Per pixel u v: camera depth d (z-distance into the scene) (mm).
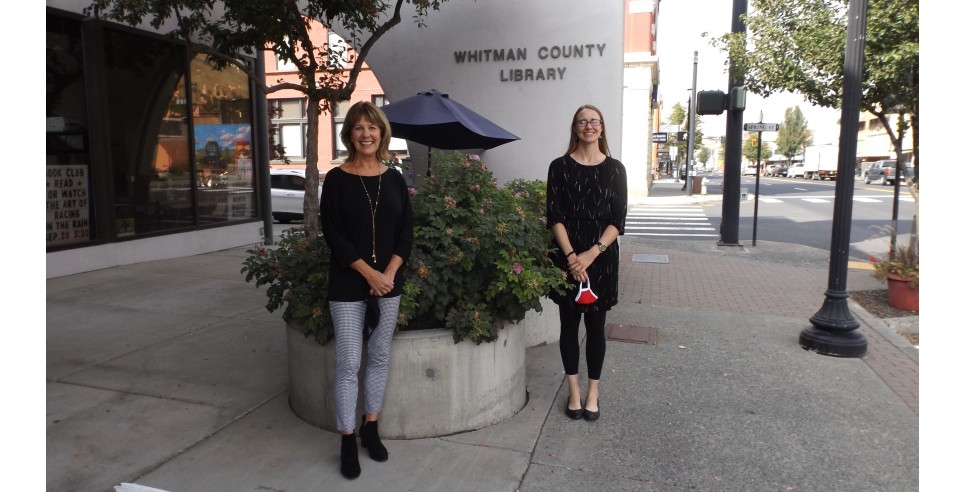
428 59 7758
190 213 10422
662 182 55375
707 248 12445
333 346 3684
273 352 5195
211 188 10922
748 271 9773
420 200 3934
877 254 11648
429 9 7691
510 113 7500
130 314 6340
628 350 5500
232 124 11375
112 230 8914
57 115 8125
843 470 3412
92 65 8516
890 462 3498
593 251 3729
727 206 12609
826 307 5570
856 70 5254
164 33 9602
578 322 4000
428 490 3137
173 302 6859
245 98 11695
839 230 5461
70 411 3984
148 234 9500
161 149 9805
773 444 3713
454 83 7672
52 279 7949
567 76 7293
